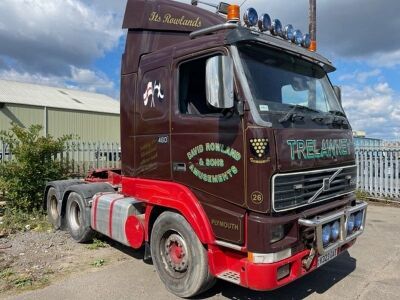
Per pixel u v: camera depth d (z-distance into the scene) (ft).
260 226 13.46
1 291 17.13
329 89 18.54
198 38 15.99
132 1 20.01
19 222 28.73
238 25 15.08
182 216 16.39
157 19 18.93
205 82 14.87
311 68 17.78
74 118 113.39
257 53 15.29
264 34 15.70
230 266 15.07
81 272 19.42
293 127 14.51
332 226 15.60
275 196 13.48
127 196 20.56
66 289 17.30
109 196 22.27
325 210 15.71
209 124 15.07
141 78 18.52
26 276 18.81
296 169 14.21
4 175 31.32
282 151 13.71
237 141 14.10
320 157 15.37
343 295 16.87
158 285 17.78
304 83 16.94
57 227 27.27
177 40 18.17
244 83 14.14
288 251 14.11
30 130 32.78
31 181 31.60
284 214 14.08
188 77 16.37
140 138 18.42
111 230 20.95
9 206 31.78
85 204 23.63
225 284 17.93
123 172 19.67
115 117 123.75
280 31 16.75
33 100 108.37
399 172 41.06
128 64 19.47
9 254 22.16
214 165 14.89
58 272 19.44
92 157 43.68
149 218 18.13
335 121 16.99
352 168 17.80
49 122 107.76
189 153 15.85
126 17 20.03
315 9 44.88
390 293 17.07
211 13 17.75
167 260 17.13
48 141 32.71
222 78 13.62
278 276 13.78
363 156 43.60
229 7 15.42
